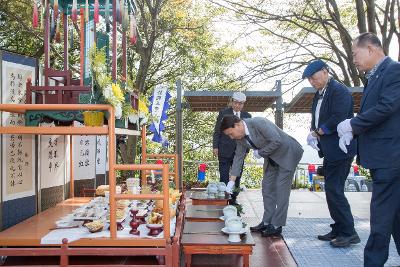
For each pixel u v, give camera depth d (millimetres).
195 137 17219
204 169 10883
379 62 3320
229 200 5605
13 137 4172
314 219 5945
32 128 3303
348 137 3209
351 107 4340
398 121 3176
